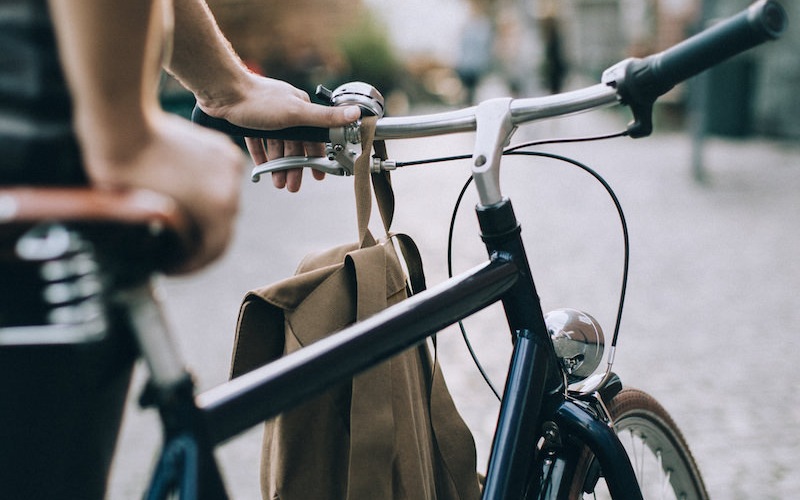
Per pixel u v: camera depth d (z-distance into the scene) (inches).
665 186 313.4
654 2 566.3
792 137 409.7
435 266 204.7
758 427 116.8
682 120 507.8
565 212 273.3
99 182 27.9
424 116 51.3
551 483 51.5
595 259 209.9
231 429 33.8
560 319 55.2
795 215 253.3
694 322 159.6
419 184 354.9
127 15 25.7
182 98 214.4
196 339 159.6
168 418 30.2
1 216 25.3
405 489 49.3
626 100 47.3
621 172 356.2
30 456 28.3
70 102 27.8
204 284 201.3
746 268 196.5
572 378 55.7
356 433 47.9
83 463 29.0
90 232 26.3
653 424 63.2
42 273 26.8
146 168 27.8
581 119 596.4
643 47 565.6
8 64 27.3
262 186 369.1
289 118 50.7
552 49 525.0
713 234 232.5
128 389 31.2
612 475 51.3
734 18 43.1
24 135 27.2
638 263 204.4
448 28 1056.8
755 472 105.2
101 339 27.8
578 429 51.8
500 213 49.8
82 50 25.9
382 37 834.8
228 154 29.9
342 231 261.1
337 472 49.8
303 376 36.8
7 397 27.7
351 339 39.4
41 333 27.0
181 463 29.8
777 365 137.9
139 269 28.3
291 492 49.3
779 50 412.2
